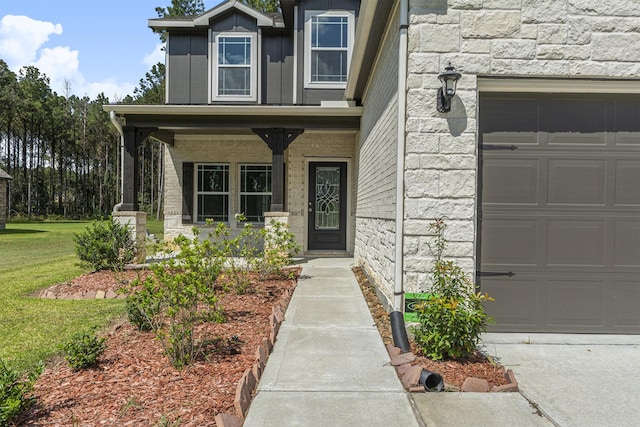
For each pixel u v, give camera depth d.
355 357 3.49
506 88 4.14
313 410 2.60
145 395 2.67
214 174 10.46
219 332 3.98
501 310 4.22
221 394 2.68
